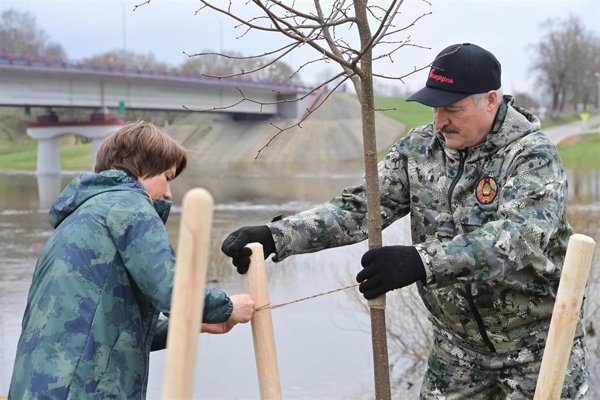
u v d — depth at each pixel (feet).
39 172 148.87
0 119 214.48
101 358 7.81
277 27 9.09
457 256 8.34
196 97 128.77
